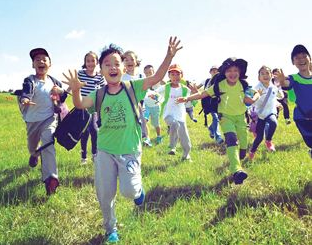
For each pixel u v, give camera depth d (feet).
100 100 15.28
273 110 28.66
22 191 20.63
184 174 22.98
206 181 21.38
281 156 26.55
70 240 15.12
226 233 14.76
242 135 22.81
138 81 15.57
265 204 16.94
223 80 22.29
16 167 25.93
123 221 16.49
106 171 14.87
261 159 26.37
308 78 20.48
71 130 19.63
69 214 17.79
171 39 15.20
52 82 21.86
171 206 17.94
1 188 20.93
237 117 22.26
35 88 20.74
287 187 18.75
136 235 14.92
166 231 15.28
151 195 19.67
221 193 19.34
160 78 15.38
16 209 17.95
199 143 36.06
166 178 22.11
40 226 16.19
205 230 15.21
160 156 29.50
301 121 20.39
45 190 20.51
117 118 14.99
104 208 15.01
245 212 16.46
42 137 20.33
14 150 33.24
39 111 20.76
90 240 15.30
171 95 29.09
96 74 27.09
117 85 15.48
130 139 15.02
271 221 15.38
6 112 74.49
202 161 27.22
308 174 20.59
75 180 22.79
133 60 31.07
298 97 20.34
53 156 20.15
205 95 22.47
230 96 22.06
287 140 34.22
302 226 15.08
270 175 21.21
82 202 19.15
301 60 20.27
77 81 14.35
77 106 14.87
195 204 17.92
